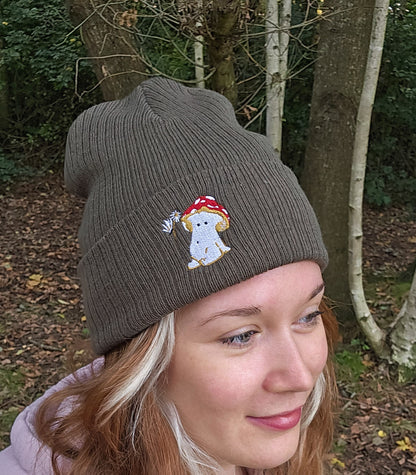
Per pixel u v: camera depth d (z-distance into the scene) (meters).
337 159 4.64
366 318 4.36
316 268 1.10
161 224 1.04
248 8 2.92
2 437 3.71
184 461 1.09
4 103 9.46
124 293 1.06
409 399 4.13
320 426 1.59
